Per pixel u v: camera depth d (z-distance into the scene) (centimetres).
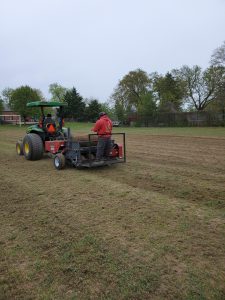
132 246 354
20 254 345
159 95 5888
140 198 535
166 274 296
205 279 287
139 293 270
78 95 5834
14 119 5778
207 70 4709
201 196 544
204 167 820
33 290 280
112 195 557
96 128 755
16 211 485
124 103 5691
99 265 315
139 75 5594
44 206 505
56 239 378
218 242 359
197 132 2241
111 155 805
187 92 5128
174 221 425
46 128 955
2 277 303
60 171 789
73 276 299
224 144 1376
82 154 806
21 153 1095
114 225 416
